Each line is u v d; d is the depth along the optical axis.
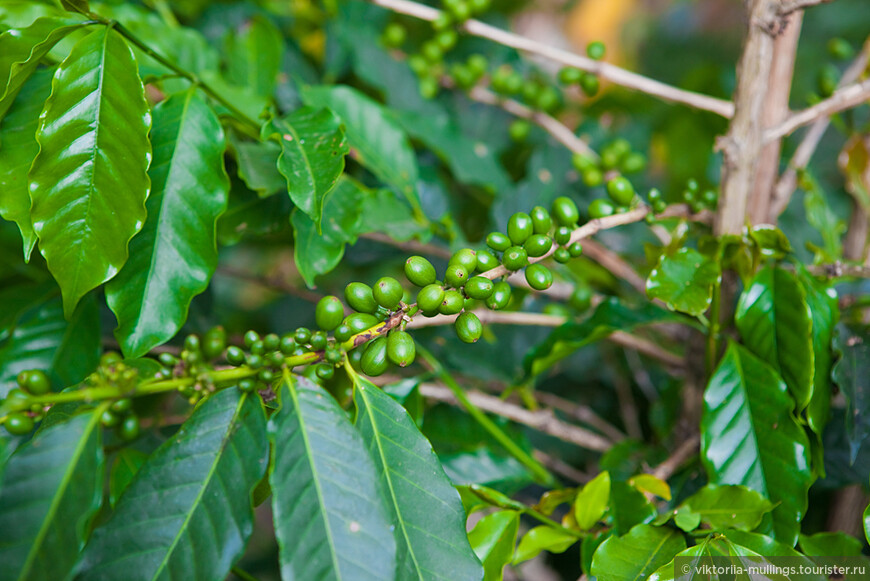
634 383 1.00
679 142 1.02
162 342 0.65
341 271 0.98
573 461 0.92
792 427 0.69
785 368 0.70
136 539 0.61
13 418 0.60
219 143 0.68
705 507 0.68
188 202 0.67
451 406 0.81
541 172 0.88
